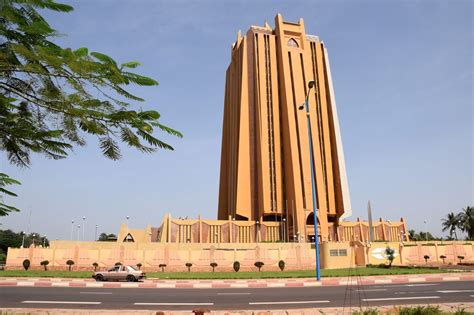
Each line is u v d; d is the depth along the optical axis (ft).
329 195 345.72
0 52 15.20
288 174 335.26
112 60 15.92
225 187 409.69
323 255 154.20
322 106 368.07
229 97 420.36
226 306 48.93
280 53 366.63
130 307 48.49
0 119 16.75
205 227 290.15
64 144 17.61
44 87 16.03
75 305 50.37
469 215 338.75
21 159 18.25
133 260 152.66
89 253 152.66
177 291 68.80
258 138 348.79
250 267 155.33
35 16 16.85
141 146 17.60
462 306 44.93
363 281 84.12
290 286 78.89
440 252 183.62
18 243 318.45
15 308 47.19
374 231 318.65
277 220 333.21
